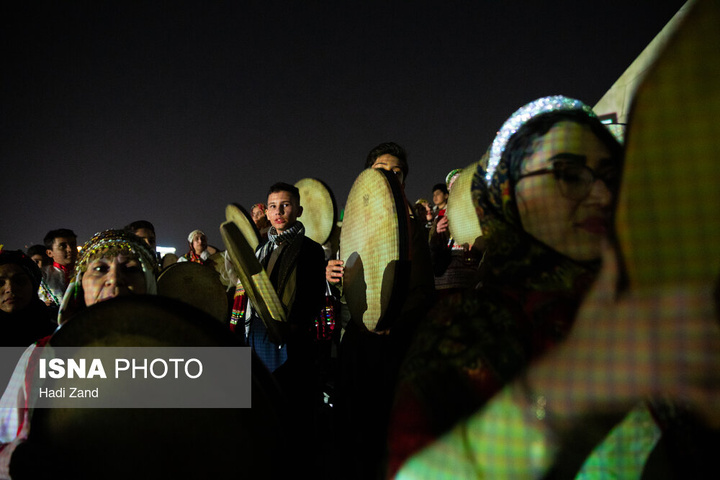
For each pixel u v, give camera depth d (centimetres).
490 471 67
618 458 67
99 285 161
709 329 49
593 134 85
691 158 42
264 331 303
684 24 40
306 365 291
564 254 83
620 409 58
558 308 80
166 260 709
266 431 94
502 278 89
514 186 88
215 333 95
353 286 242
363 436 209
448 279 260
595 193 82
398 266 187
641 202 45
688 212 44
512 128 98
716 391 50
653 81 42
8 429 128
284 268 302
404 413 76
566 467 66
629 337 53
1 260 248
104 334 97
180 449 94
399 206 193
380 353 208
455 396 75
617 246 48
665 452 69
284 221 314
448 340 77
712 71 39
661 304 49
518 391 67
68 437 96
